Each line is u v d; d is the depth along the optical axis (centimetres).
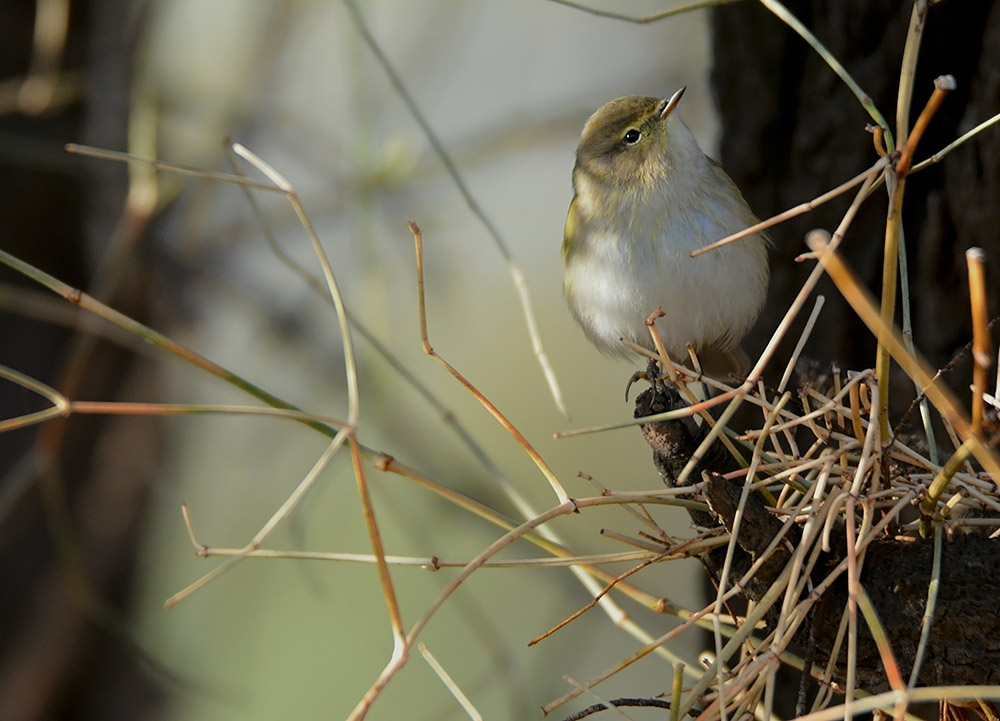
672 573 1052
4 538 1034
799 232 744
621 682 1133
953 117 690
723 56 775
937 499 509
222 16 1210
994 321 537
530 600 1145
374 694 463
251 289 1087
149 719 1105
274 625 1173
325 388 1062
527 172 1340
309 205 1134
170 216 1119
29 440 1030
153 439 1114
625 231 784
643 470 1188
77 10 1034
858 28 706
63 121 1023
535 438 1221
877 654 530
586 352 1263
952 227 673
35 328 1029
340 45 1188
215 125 1088
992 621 507
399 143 1027
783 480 567
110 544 1080
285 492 1182
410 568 1173
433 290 1115
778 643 490
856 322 724
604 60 1298
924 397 555
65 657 1048
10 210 1008
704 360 829
